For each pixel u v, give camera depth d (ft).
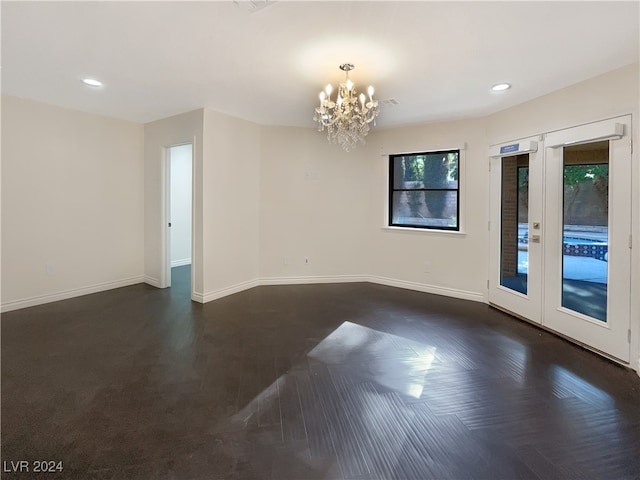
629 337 8.84
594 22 7.16
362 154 17.39
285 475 5.32
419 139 15.84
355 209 17.54
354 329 11.38
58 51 8.67
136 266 17.01
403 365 8.88
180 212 22.94
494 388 7.82
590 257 9.95
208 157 13.91
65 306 13.46
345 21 7.22
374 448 5.90
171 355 9.35
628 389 7.82
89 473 5.30
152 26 7.46
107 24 7.38
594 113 9.72
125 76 10.34
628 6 6.60
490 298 14.02
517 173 12.69
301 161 16.93
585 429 6.42
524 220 12.37
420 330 11.32
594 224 9.87
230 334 10.84
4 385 7.77
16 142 12.66
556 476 5.33
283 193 16.87
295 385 7.88
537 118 11.62
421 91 11.34
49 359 9.04
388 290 16.26
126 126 16.08
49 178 13.65
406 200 16.90
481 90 11.15
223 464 5.52
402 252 16.74
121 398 7.30
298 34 7.77
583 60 8.86
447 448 5.90
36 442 5.95
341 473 5.37
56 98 12.67
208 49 8.51
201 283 14.15
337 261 17.62
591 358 9.39
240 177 15.51
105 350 9.61
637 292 8.69
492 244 13.85
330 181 17.26
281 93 11.80
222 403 7.16
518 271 12.69
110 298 14.60
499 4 6.58
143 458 5.62
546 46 8.23
